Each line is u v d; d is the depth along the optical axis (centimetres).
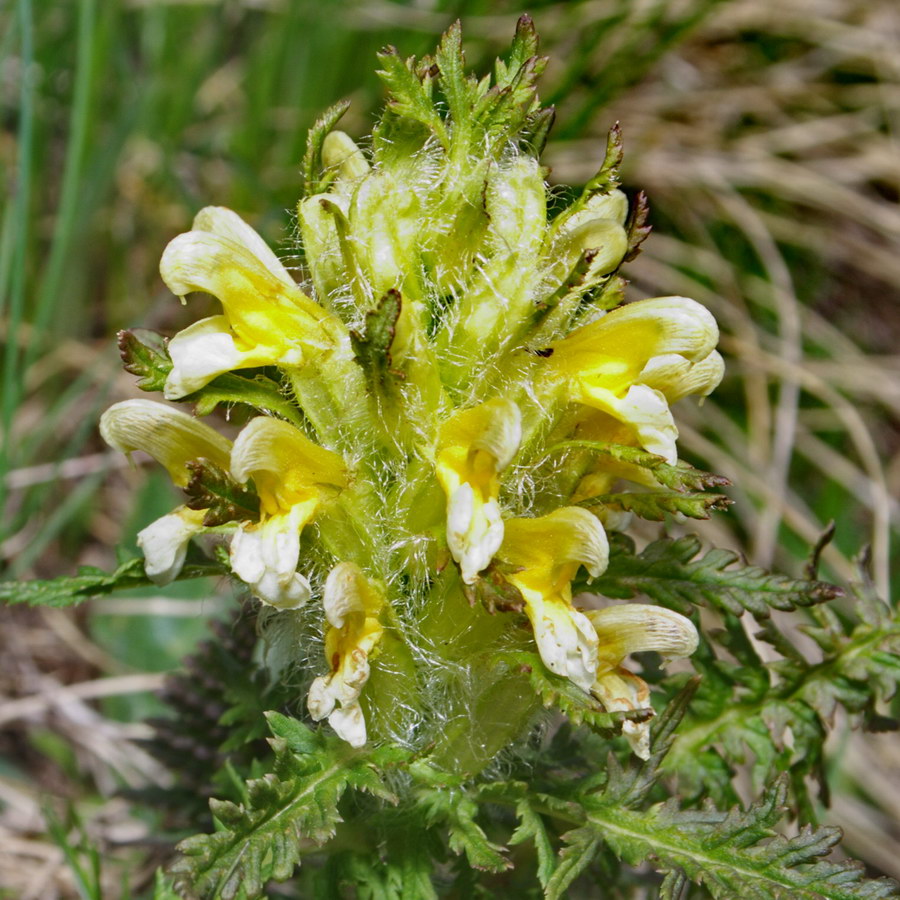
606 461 29
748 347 48
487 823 30
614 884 32
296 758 28
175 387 28
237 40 51
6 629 42
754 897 28
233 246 28
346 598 28
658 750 29
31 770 39
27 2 37
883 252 53
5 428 37
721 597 30
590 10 45
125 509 45
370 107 46
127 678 38
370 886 30
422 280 29
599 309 29
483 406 28
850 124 54
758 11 54
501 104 28
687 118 53
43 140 46
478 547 27
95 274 48
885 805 42
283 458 28
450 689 29
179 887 28
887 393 50
